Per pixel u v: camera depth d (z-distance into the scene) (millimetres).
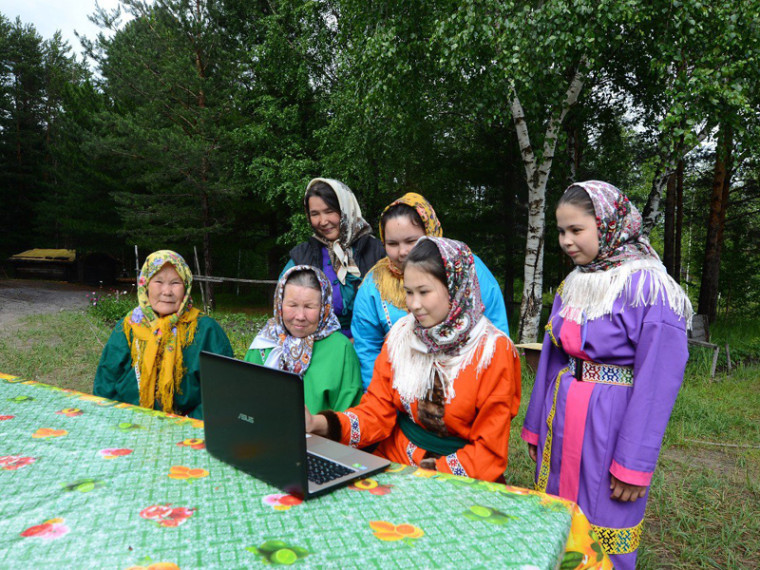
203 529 1049
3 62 23672
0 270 21812
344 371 2148
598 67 6840
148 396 2408
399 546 991
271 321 2338
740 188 13070
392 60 7750
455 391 1696
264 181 12008
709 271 11453
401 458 1842
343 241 2744
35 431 1626
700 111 6102
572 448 1731
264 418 1242
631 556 1676
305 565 925
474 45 6715
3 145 22422
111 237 17531
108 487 1239
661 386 1588
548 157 7414
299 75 11836
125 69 12336
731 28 5789
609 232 1705
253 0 12992
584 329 1725
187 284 2529
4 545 985
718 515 2883
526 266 7746
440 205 11922
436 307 1652
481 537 1029
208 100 12344
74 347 7344
